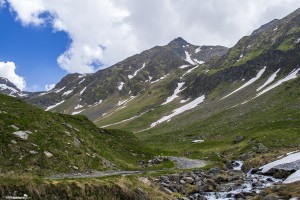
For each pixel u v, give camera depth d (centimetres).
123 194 3073
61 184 2758
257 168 6038
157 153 7988
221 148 10912
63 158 4725
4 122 4750
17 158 4212
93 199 2859
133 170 5641
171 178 4722
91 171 4831
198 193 4291
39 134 4953
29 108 5612
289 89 18525
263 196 3647
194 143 13000
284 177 5194
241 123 15538
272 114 15300
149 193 3291
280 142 9431
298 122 12262
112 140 7362
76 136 5772
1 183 2464
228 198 3988
